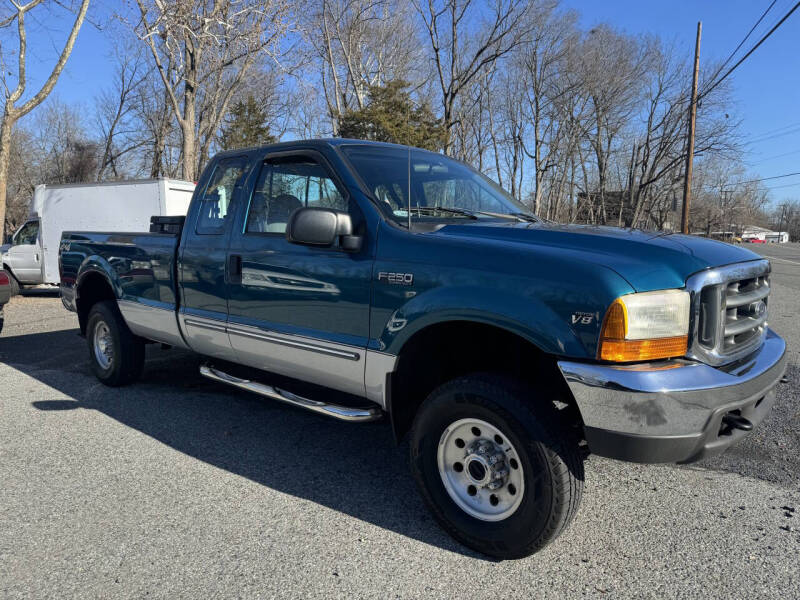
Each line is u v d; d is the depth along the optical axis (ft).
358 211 10.37
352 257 10.16
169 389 17.76
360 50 99.91
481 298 8.42
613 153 167.32
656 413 7.39
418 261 9.27
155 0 61.05
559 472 7.99
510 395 8.23
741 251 9.54
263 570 8.52
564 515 8.08
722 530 9.59
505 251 8.56
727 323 8.52
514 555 8.59
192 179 72.08
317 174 11.32
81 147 124.06
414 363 9.97
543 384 9.43
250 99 98.27
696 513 10.18
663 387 7.36
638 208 159.53
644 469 12.05
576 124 138.31
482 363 10.14
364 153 11.51
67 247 18.65
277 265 11.41
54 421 14.90
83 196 42.45
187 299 13.85
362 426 14.65
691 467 12.10
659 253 8.23
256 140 100.42
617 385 7.40
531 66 131.34
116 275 16.40
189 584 8.19
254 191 12.46
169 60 73.51
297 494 10.95
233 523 9.86
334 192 10.92
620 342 7.48
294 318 11.19
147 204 40.24
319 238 9.55
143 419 15.07
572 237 8.88
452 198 11.92
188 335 14.07
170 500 10.68
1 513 10.20
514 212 12.35
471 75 94.22
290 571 8.48
